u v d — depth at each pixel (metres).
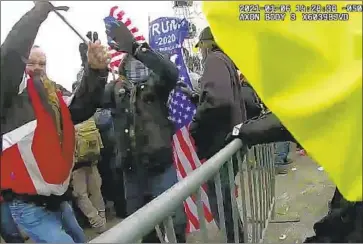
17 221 2.16
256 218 3.30
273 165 4.39
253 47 1.15
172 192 1.48
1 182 2.09
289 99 1.16
